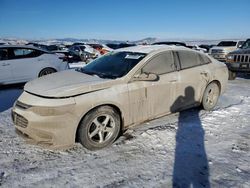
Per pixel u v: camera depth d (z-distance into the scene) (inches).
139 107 168.7
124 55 189.2
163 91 181.0
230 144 163.0
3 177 123.1
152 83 173.5
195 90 208.4
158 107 180.9
